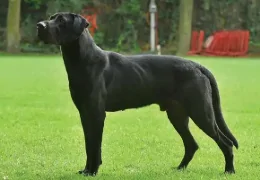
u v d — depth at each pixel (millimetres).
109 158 12312
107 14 56938
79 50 10125
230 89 26219
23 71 34750
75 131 15469
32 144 13680
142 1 57594
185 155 11391
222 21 57562
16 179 10484
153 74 10586
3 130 15602
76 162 11875
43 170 11180
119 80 10438
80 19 10031
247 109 19938
